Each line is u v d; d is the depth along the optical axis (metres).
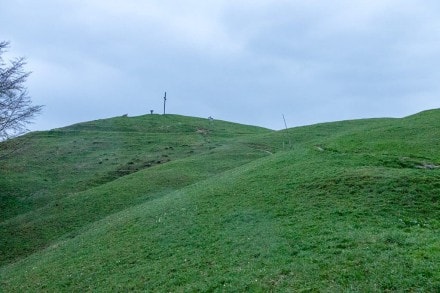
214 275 20.53
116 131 100.81
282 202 29.19
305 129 84.25
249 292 18.16
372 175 30.33
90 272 25.64
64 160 76.44
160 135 94.50
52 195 58.53
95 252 29.14
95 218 43.94
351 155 38.19
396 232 21.19
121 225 34.06
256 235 24.28
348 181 30.06
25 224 45.81
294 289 17.44
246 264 20.84
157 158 73.75
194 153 76.06
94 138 91.69
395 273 16.97
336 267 18.33
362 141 44.19
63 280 25.58
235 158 64.81
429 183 28.06
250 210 29.05
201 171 57.59
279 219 26.22
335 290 16.67
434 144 39.06
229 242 24.36
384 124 54.03
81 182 63.44
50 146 85.56
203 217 30.05
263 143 75.19
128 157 76.44
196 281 20.50
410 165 33.75
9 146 68.12
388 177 29.55
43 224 44.50
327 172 33.16
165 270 22.73
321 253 20.08
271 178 35.75
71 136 94.31
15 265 33.84
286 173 36.16
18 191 60.88
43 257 32.88
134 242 28.73
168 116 120.75
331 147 43.53
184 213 32.06
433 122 48.09
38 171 70.56
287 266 19.41
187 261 23.17
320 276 17.95
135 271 23.75
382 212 24.81
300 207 27.47
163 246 26.53
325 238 21.67
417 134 43.91
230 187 36.44
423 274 16.59
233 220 27.92
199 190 39.12
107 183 58.06
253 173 39.97
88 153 80.62
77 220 44.12
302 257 20.09
